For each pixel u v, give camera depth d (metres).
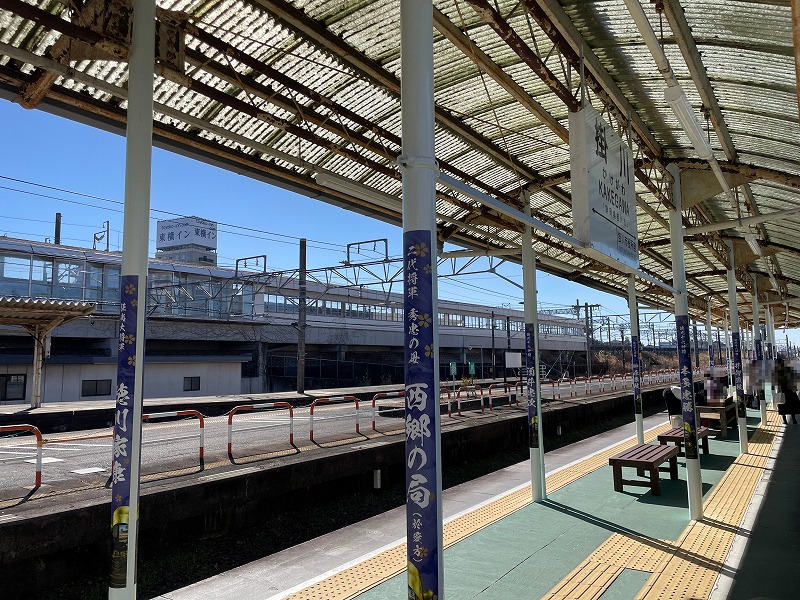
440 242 8.63
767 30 4.35
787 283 17.02
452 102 6.15
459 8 4.49
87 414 15.31
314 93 5.04
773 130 6.14
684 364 6.55
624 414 21.14
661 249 12.81
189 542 6.68
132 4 3.29
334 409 19.84
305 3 4.29
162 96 5.07
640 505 6.91
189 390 25.25
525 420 14.58
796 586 4.23
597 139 5.11
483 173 7.86
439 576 2.48
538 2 4.14
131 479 3.06
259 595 4.53
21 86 4.27
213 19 4.40
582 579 4.52
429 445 2.53
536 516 6.46
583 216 4.73
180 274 28.31
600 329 54.09
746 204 8.77
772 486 7.54
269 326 30.66
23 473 8.38
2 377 20.14
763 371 14.44
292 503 8.12
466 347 46.78
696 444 6.32
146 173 3.20
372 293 41.59
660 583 4.38
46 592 5.39
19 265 22.09
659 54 3.76
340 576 4.70
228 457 9.42
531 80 5.84
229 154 5.48
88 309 16.03
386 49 4.97
